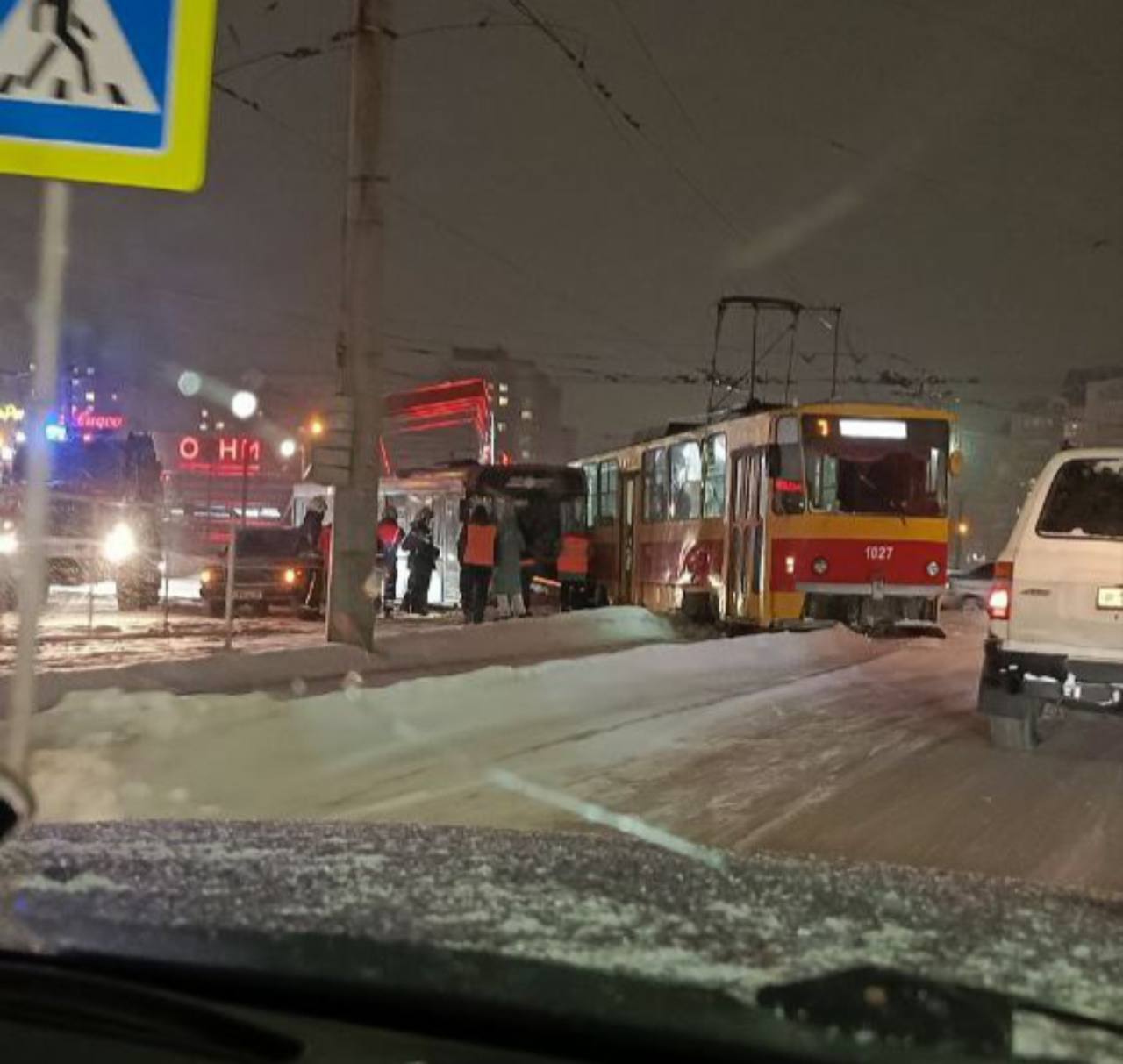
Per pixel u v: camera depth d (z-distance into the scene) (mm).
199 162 3980
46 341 3918
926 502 19703
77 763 7547
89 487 21594
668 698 12328
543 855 3523
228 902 2762
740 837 6945
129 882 2920
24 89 3914
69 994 2184
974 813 7602
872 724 10984
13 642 14852
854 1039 2068
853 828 7191
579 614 18328
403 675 12625
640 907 2924
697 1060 2059
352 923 2625
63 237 3932
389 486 32062
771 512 19609
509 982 2287
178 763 7816
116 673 10344
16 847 3377
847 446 19484
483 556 19625
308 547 24281
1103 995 2381
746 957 2527
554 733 10172
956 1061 1998
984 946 2729
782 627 19391
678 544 23578
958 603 35469
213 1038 2100
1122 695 8852
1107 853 6680
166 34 3980
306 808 7301
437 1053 2084
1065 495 9125
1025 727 9516
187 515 25406
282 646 14562
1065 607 8914
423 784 8109
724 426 21766
